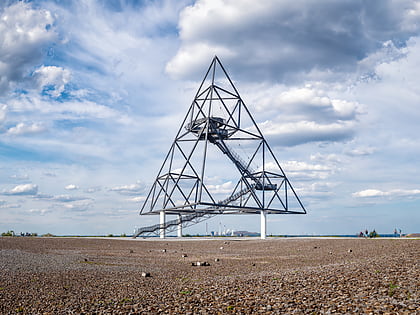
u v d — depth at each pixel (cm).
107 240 6462
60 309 1368
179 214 9662
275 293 1452
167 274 2286
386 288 1339
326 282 1585
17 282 1950
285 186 9800
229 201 8594
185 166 8788
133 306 1374
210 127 8250
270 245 4959
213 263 2914
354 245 3984
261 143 9362
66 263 2850
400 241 4025
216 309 1266
